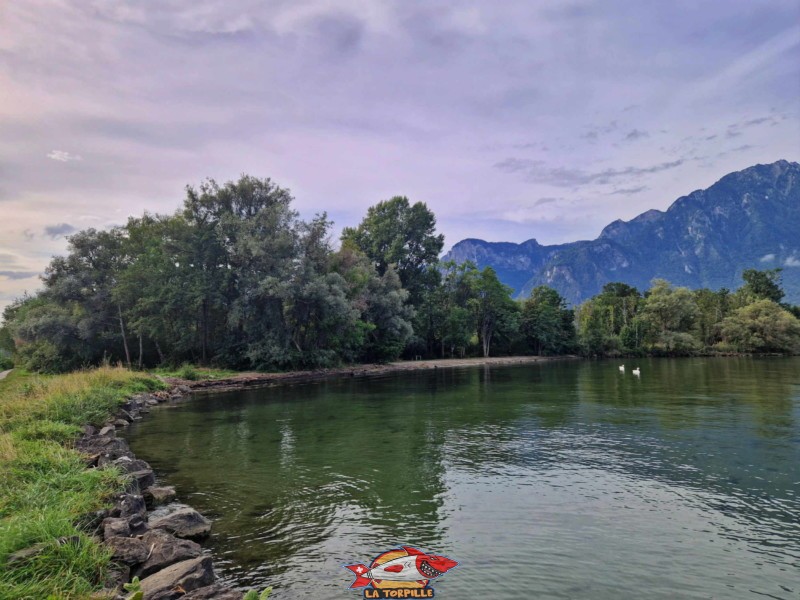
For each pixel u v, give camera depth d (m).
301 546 8.77
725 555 8.30
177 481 12.98
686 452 15.31
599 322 107.69
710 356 99.75
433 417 22.80
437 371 57.91
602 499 11.12
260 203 55.97
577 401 27.73
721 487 11.88
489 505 10.80
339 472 13.65
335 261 60.75
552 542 8.84
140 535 8.38
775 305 101.25
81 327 51.41
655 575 7.63
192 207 52.50
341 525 9.74
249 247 49.50
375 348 67.69
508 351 103.56
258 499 11.41
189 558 7.70
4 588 5.87
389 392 34.34
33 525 7.30
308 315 54.53
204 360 53.06
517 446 16.48
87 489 9.98
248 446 17.19
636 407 25.00
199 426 21.34
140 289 51.56
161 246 51.62
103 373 30.19
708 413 22.72
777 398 28.06
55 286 51.56
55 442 13.57
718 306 113.50
